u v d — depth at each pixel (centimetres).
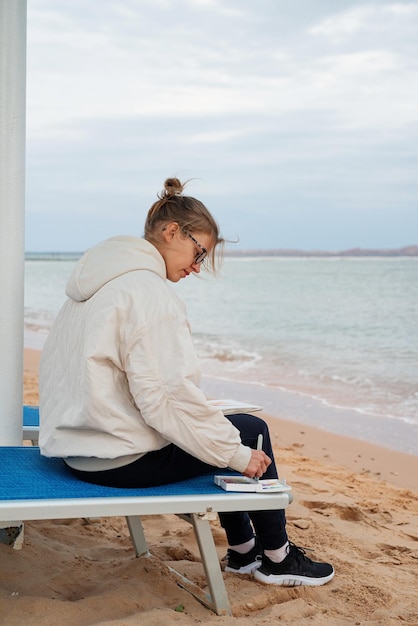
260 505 255
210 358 1244
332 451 633
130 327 246
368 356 1274
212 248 280
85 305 261
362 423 743
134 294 250
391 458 611
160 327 246
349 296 2953
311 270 5912
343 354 1304
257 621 258
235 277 4644
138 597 270
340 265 7300
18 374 329
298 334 1652
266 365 1164
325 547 353
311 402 852
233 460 256
